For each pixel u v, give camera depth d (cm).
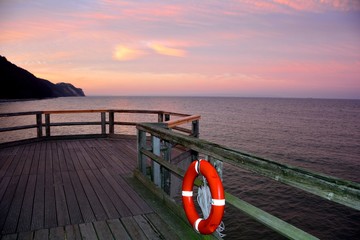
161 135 324
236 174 1831
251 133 3878
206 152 222
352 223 1173
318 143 3200
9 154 596
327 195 118
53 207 319
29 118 4838
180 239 245
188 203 233
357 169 2083
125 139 794
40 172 463
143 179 401
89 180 422
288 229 144
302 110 11612
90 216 295
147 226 271
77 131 3136
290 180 139
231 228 1045
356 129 4806
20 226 271
